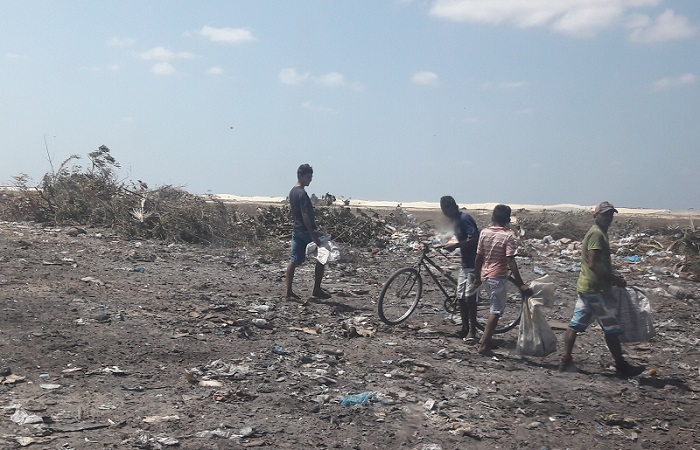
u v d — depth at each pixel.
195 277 13.04
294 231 11.58
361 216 21.11
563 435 6.62
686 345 10.38
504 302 9.09
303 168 11.48
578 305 8.62
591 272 8.45
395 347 9.17
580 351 9.72
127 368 7.42
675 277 16.91
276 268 15.06
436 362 8.63
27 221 19.66
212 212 18.84
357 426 6.40
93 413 6.15
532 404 7.41
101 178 20.75
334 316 10.71
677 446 6.55
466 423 6.66
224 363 7.85
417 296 10.71
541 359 9.20
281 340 9.02
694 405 7.73
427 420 6.69
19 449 5.30
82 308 9.57
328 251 11.44
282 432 6.10
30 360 7.34
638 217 36.09
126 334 8.56
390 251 19.05
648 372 8.70
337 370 8.01
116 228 18.44
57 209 19.86
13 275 11.42
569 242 22.39
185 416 6.27
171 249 16.58
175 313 9.90
